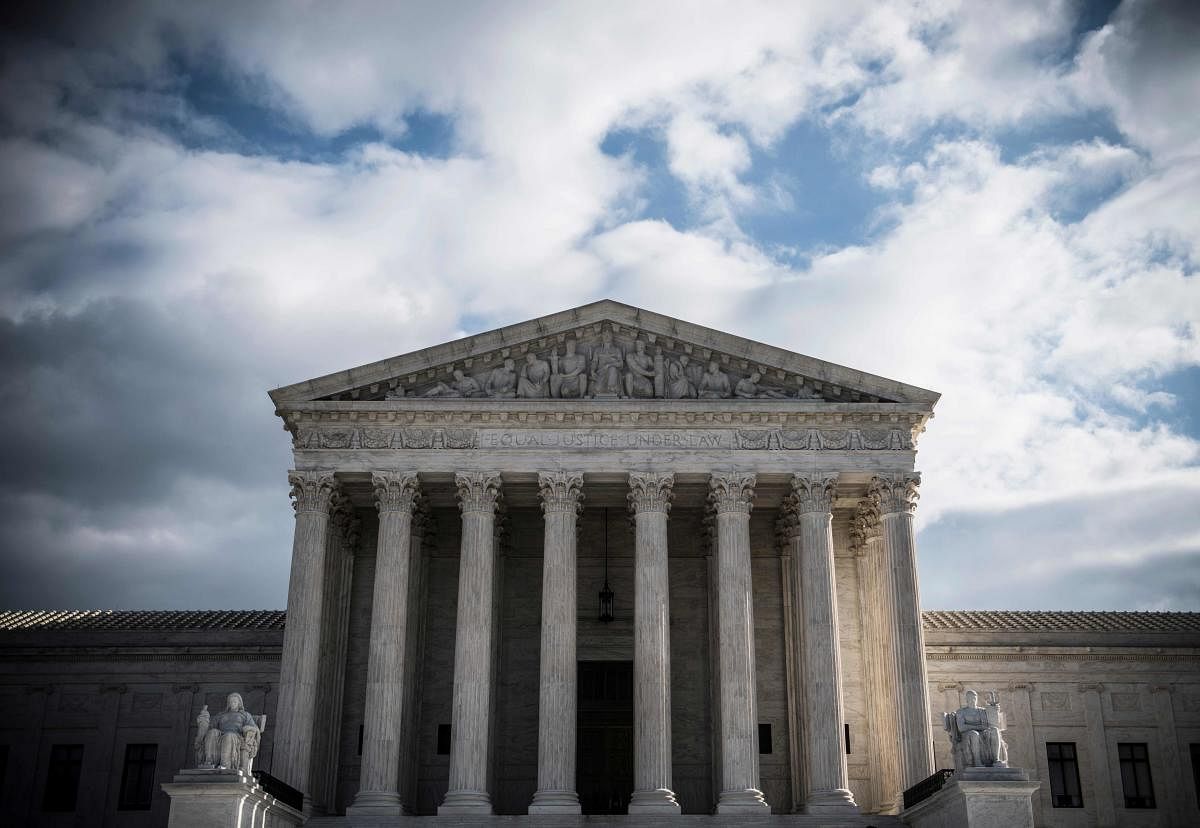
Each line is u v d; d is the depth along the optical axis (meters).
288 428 65.50
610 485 67.38
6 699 74.75
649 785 60.22
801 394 66.25
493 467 64.69
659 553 63.38
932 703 74.88
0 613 82.00
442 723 69.12
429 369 66.19
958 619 78.50
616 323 67.25
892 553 63.59
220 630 75.69
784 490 68.81
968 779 50.97
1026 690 75.19
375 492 64.56
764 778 68.19
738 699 61.44
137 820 72.19
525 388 66.00
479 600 62.84
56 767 73.81
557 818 58.00
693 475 65.25
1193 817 73.31
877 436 65.44
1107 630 76.25
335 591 67.38
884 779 65.31
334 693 66.75
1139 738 74.69
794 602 69.44
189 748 73.62
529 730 69.44
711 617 69.12
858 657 69.69
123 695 74.88
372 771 60.44
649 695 61.44
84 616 80.06
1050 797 73.38
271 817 54.16
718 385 66.25
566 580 62.97
